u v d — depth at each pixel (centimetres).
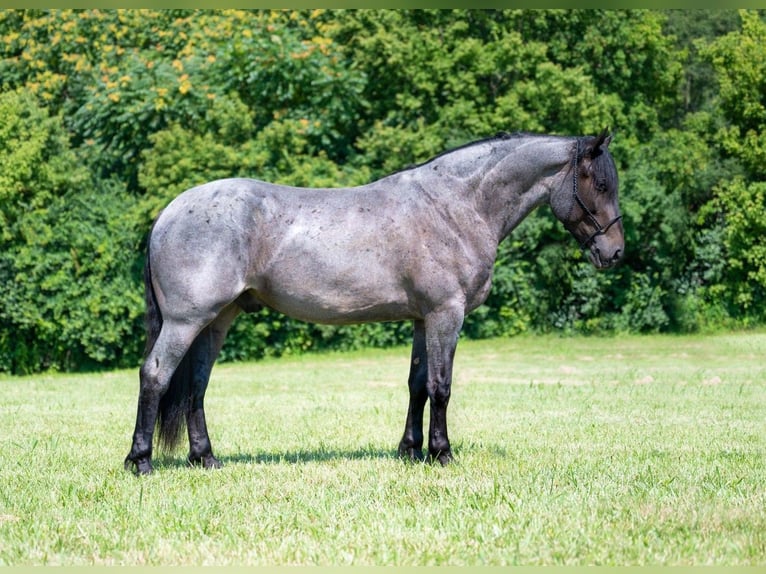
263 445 923
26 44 2481
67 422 1109
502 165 747
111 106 2136
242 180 726
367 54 2311
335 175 2148
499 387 1459
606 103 2294
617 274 2330
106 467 775
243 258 701
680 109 3020
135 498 647
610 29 2402
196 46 2362
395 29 2309
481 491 657
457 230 735
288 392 1456
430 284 725
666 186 2314
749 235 2256
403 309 738
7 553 527
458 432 983
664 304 2364
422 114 2364
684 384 1480
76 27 2417
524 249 2286
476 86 2302
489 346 2181
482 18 2381
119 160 2270
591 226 756
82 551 534
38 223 1997
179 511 609
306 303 721
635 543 540
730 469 759
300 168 2112
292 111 2248
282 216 715
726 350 2034
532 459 802
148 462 723
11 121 2022
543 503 625
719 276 2359
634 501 634
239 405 1277
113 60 2348
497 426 1030
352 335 2206
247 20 2317
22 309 1994
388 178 751
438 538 550
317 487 677
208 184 722
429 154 2206
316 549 533
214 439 963
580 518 589
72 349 2095
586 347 2125
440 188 739
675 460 805
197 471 734
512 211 756
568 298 2338
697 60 2727
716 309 2373
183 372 727
